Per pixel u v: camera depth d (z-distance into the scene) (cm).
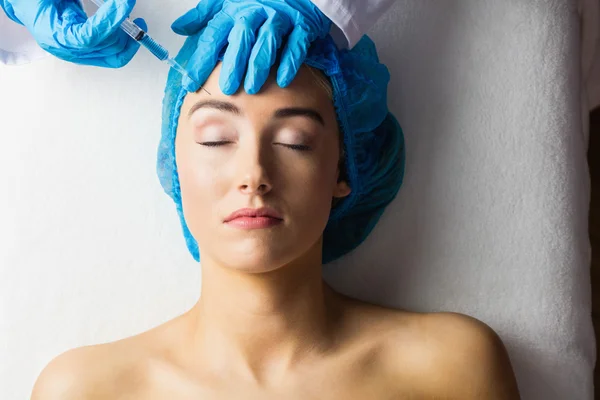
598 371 215
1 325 152
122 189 155
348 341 138
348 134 135
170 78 136
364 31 134
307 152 125
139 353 139
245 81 122
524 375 150
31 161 155
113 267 154
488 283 153
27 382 151
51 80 155
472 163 154
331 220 151
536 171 154
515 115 155
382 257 154
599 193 237
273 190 122
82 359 139
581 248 155
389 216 154
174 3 155
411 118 156
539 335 151
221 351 134
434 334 138
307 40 126
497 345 139
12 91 155
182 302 154
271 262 122
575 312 152
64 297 153
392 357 137
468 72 156
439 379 136
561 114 156
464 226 153
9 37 150
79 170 155
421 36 157
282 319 132
